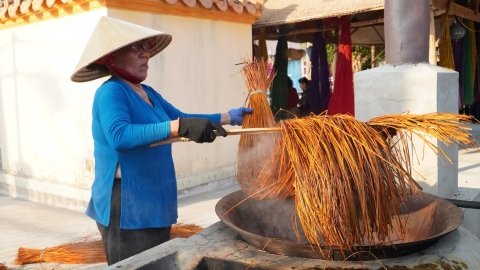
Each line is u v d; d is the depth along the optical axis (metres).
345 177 1.79
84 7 5.25
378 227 1.86
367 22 8.55
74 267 3.82
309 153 1.83
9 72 6.40
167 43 2.89
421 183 3.71
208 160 6.45
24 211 5.72
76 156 5.65
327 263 1.79
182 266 1.93
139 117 2.43
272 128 2.01
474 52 8.70
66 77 5.62
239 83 6.80
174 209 2.66
